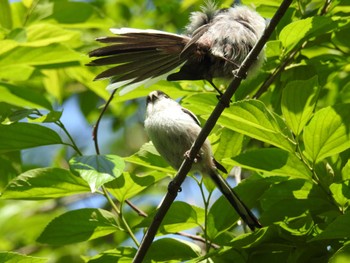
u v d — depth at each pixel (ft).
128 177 32.04
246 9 33.40
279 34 36.11
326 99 43.47
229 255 32.30
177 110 37.55
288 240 31.24
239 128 30.45
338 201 30.55
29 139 33.42
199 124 37.78
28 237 53.57
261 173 33.37
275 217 32.35
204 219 33.09
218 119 30.45
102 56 31.53
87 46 45.68
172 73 32.65
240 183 32.68
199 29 32.14
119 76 32.09
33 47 37.32
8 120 33.45
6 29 41.42
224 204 32.65
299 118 30.12
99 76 31.91
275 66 38.63
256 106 28.91
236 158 30.17
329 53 40.01
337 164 33.24
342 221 27.71
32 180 30.91
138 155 33.78
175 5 54.70
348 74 43.70
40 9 44.65
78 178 31.24
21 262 29.37
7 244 52.90
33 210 56.24
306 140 29.68
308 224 30.32
